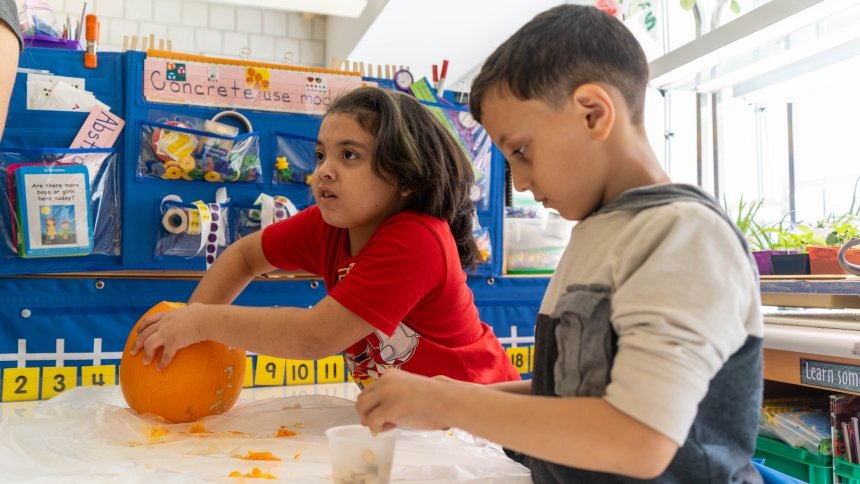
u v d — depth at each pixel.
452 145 1.27
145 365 1.12
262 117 1.73
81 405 1.20
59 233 1.53
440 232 1.20
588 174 0.70
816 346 1.34
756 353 0.65
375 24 3.34
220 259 1.40
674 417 0.56
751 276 0.64
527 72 0.69
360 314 1.08
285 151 1.75
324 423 1.13
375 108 1.16
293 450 0.95
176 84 1.66
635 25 2.19
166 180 1.65
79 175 1.54
